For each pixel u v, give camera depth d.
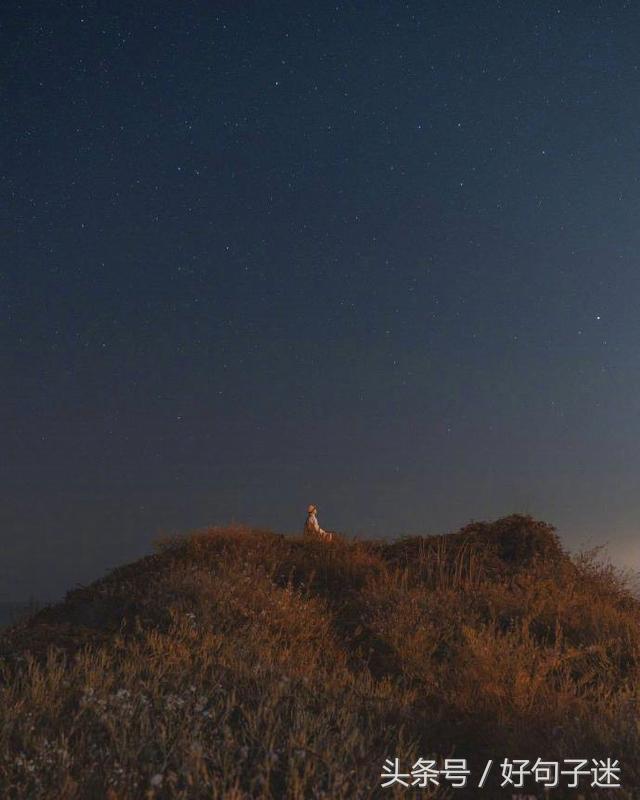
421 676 9.54
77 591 13.28
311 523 17.81
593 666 9.96
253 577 13.02
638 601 13.68
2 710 6.63
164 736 6.23
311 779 5.87
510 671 9.12
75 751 6.07
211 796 5.54
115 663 8.41
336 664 9.55
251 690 7.66
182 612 10.46
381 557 16.06
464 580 14.21
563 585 13.72
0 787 5.38
